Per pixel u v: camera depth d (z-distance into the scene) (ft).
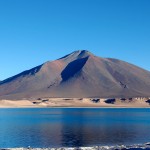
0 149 180.04
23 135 242.17
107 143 205.26
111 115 488.85
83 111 635.25
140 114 526.16
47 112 582.35
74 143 206.49
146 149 178.81
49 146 196.85
